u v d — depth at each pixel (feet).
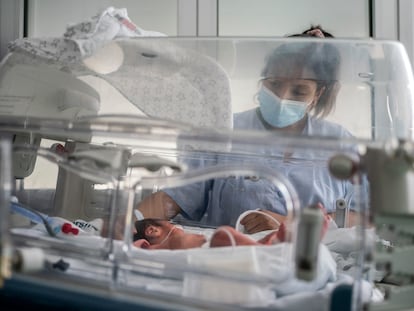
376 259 1.93
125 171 2.88
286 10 5.41
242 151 3.46
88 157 2.64
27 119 3.15
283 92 3.88
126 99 4.00
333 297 1.98
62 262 2.22
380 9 5.24
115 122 2.69
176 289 2.14
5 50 5.89
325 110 3.90
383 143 1.92
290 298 2.02
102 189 3.60
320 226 1.95
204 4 5.49
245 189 3.96
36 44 3.76
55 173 3.84
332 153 2.41
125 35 3.88
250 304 1.96
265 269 2.04
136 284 2.13
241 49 3.82
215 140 2.42
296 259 1.89
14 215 3.04
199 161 3.45
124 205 2.65
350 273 2.77
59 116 3.81
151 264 2.16
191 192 4.00
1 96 3.85
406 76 3.67
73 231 3.08
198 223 4.02
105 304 1.84
